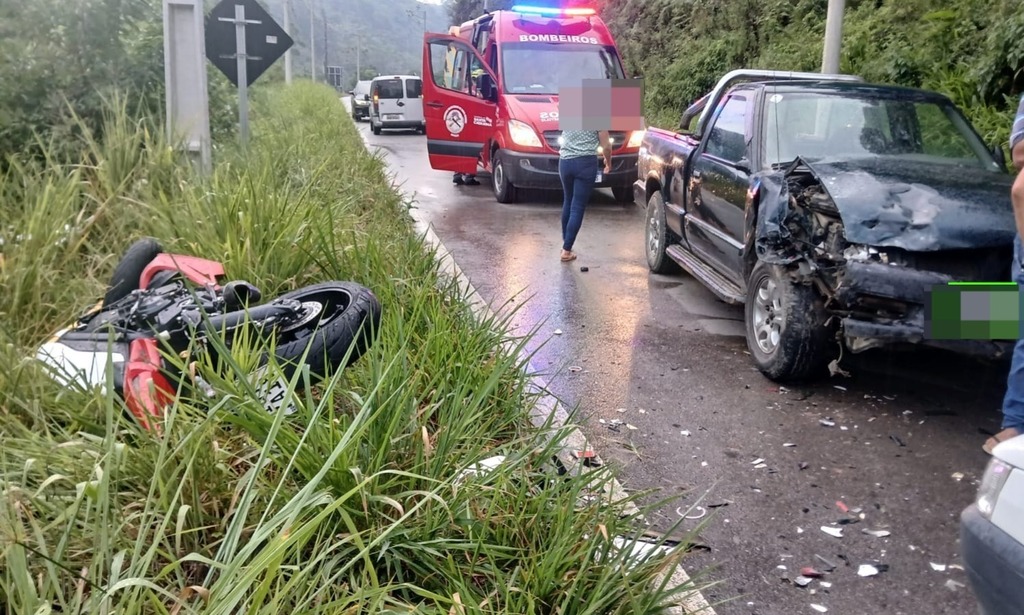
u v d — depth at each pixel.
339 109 24.78
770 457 4.19
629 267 8.39
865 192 4.59
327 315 4.02
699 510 3.67
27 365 3.31
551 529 2.87
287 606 2.35
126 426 3.01
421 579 2.71
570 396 4.95
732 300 5.92
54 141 6.71
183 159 6.81
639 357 5.66
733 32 18.36
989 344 4.22
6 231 4.84
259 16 8.28
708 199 6.46
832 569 3.26
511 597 2.59
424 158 19.25
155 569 2.56
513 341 4.57
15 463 2.79
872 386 5.11
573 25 13.24
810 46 15.00
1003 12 10.12
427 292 4.84
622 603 2.58
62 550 2.26
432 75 13.80
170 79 7.29
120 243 5.36
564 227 8.52
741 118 6.34
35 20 7.21
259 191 5.80
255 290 3.85
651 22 23.11
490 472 2.97
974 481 3.94
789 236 4.76
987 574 2.27
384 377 3.02
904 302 4.33
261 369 3.36
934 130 5.93
